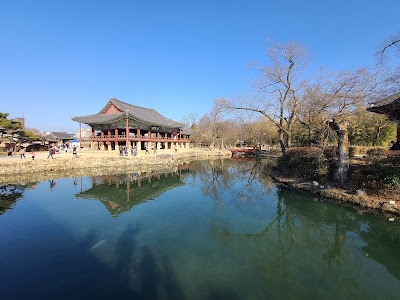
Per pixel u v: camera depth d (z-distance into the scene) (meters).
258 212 13.22
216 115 59.19
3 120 37.38
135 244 8.84
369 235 10.03
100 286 6.26
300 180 18.08
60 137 69.31
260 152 57.78
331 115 15.62
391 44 9.35
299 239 9.83
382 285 6.64
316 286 6.54
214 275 6.93
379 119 27.67
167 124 50.81
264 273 7.13
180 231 10.20
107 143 44.19
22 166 23.91
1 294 5.89
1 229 10.22
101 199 15.80
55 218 11.67
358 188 13.70
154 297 5.85
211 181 23.75
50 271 6.96
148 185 21.64
